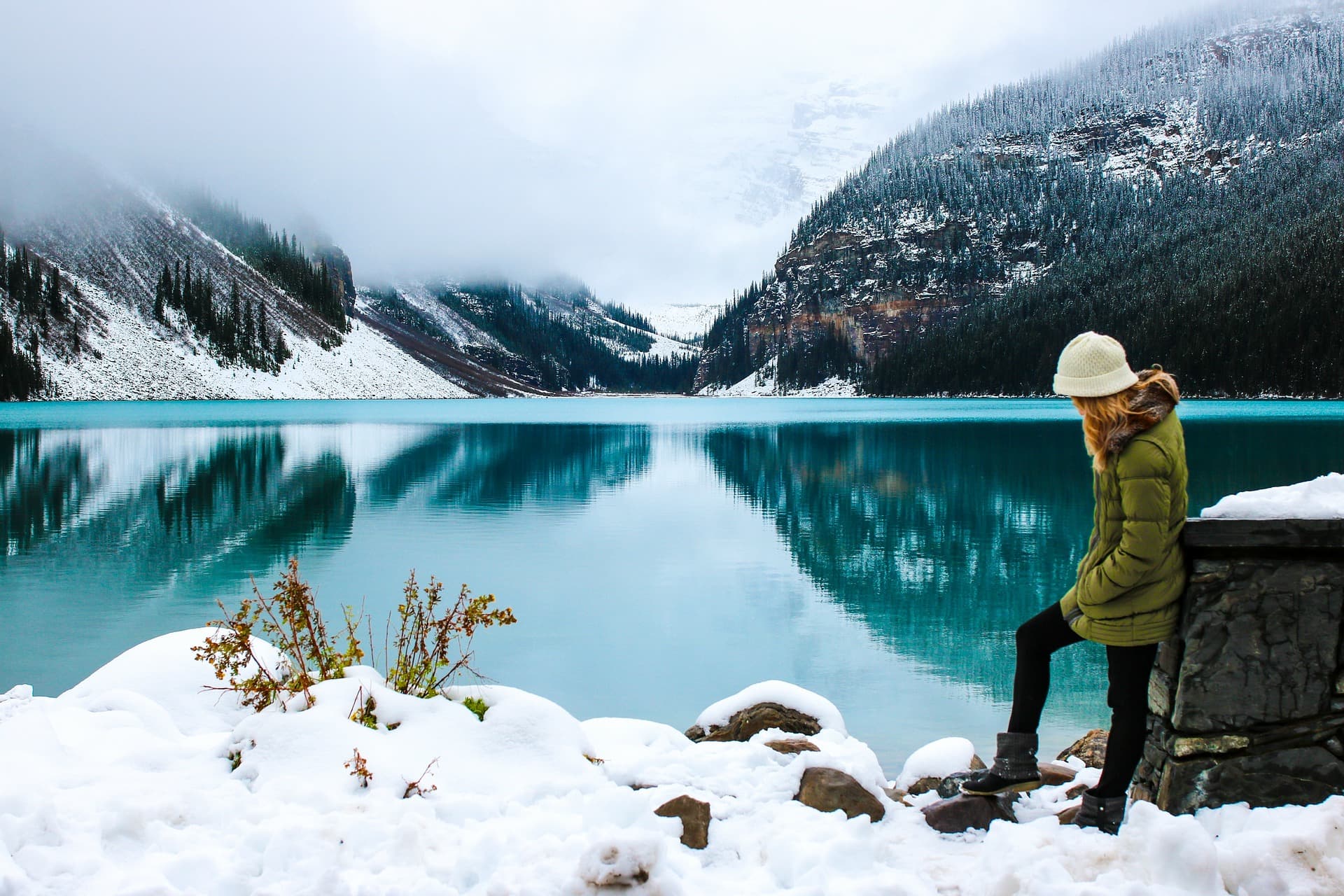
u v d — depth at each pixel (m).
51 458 35.84
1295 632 3.11
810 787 3.76
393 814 3.43
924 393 160.00
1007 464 35.00
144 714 4.65
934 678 9.57
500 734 4.23
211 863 3.00
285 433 55.72
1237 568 3.14
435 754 4.06
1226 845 2.87
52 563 15.50
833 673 9.75
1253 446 40.06
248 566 15.30
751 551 17.27
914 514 22.06
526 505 23.73
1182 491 3.14
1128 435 3.11
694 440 51.47
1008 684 9.37
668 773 4.01
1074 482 28.59
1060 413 88.25
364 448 43.75
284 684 4.89
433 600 5.43
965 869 3.06
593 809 3.48
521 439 52.66
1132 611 3.20
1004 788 3.50
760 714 5.41
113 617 11.77
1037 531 19.58
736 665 10.00
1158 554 3.08
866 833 3.39
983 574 15.13
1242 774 3.13
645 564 15.88
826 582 14.45
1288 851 2.80
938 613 12.46
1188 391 114.88
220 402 121.44
